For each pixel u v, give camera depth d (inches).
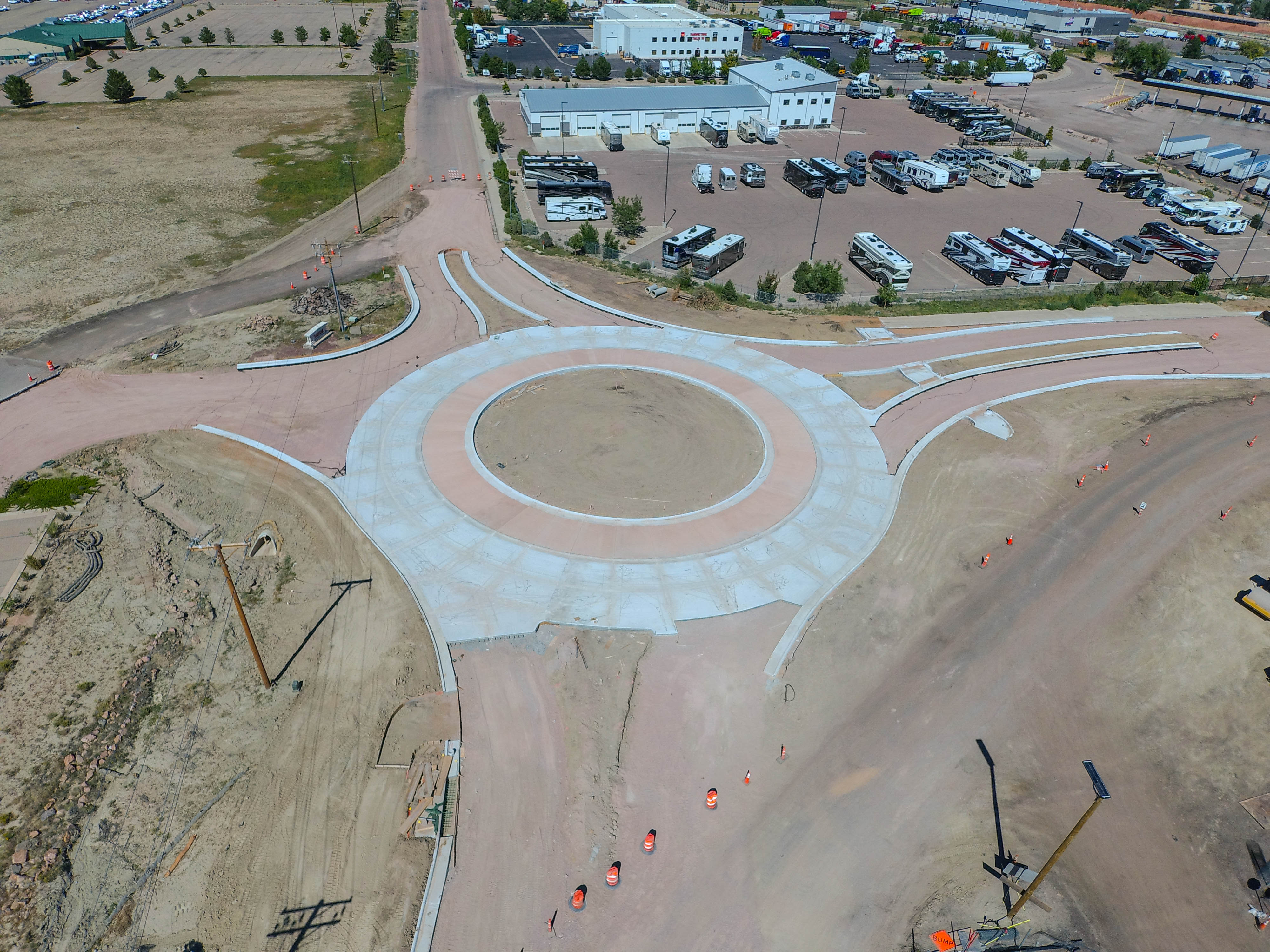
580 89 4439.0
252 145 3969.0
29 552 1472.7
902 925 960.9
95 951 895.7
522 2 7731.3
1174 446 1854.1
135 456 1736.0
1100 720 1219.2
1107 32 7485.2
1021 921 963.3
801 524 1584.6
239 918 935.0
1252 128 5002.5
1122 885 1006.4
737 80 5009.8
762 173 3604.8
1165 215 3489.2
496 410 1907.0
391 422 1847.9
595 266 2743.6
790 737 1182.3
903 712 1222.9
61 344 2162.9
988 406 1996.8
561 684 1246.3
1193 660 1321.4
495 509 1594.5
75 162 3639.3
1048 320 2468.0
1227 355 2290.8
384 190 3403.1
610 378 2055.9
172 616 1339.8
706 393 2006.6
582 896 965.8
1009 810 1092.5
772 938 944.3
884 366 2165.4
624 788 1104.8
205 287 2512.3
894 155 3922.2
